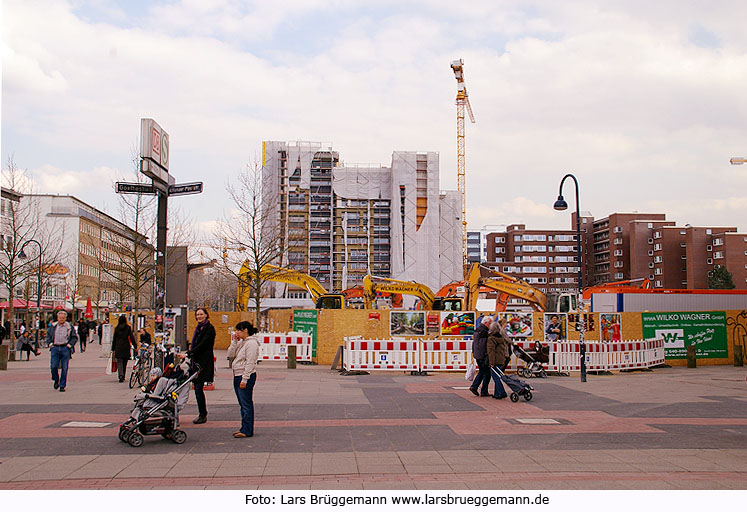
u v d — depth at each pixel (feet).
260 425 34.04
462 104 516.73
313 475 23.72
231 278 138.21
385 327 78.23
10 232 154.30
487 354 46.14
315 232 402.31
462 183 509.76
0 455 26.48
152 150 51.21
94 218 267.80
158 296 53.93
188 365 33.47
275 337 79.36
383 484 22.54
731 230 370.94
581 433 32.40
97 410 38.29
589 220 449.06
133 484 22.29
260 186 110.73
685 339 82.79
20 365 79.30
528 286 113.70
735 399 46.16
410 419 36.40
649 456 27.14
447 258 418.51
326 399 44.68
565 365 67.31
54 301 205.57
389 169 410.93
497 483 22.71
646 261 388.16
